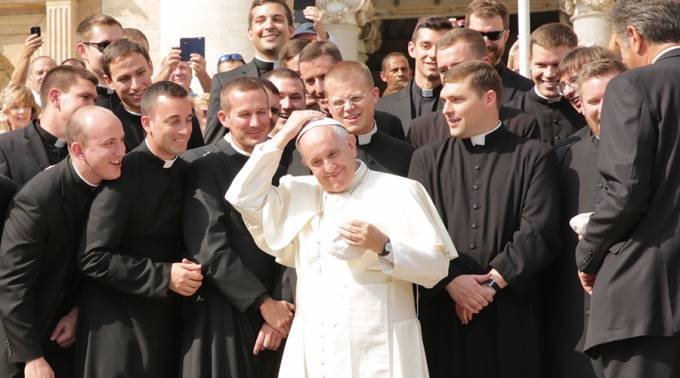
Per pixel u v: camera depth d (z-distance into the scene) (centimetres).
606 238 689
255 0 1112
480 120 825
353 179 754
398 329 736
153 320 826
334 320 735
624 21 718
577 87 840
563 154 857
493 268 796
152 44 2136
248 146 850
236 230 839
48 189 813
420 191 761
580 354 796
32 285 815
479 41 928
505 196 813
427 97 1039
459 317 809
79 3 2186
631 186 667
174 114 822
